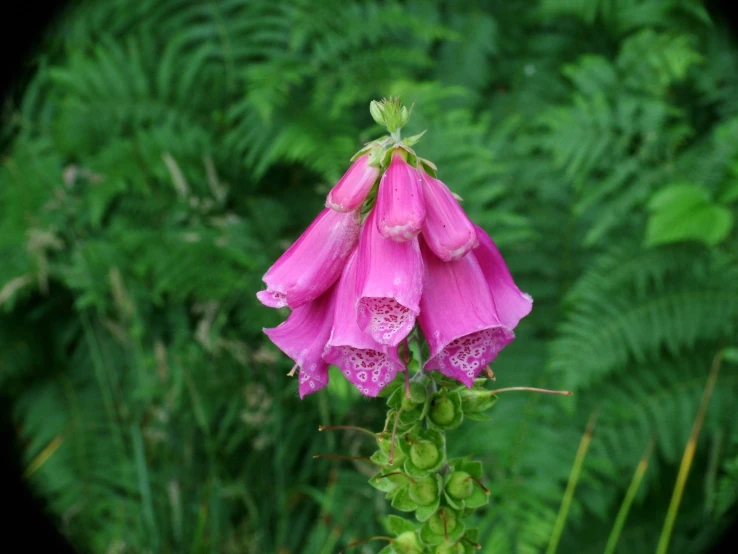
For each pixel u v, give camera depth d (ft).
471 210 2.72
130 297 2.67
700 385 2.72
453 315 1.33
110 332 2.95
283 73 2.90
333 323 1.38
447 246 1.31
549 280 2.93
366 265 1.32
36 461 2.87
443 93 2.85
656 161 2.81
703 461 2.82
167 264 2.68
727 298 2.70
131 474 2.76
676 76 2.92
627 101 2.83
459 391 1.43
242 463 2.87
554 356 2.67
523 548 2.38
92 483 2.80
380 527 2.62
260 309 2.82
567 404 2.55
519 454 2.57
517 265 2.89
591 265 2.90
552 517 2.47
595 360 2.60
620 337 2.64
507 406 2.68
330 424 2.79
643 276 2.69
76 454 2.84
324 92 2.96
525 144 2.93
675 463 2.83
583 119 2.82
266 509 2.72
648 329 2.65
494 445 2.59
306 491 2.73
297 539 2.71
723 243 2.73
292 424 2.77
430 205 1.32
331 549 2.55
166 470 2.73
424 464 1.43
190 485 2.73
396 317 1.32
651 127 2.79
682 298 2.71
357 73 2.99
